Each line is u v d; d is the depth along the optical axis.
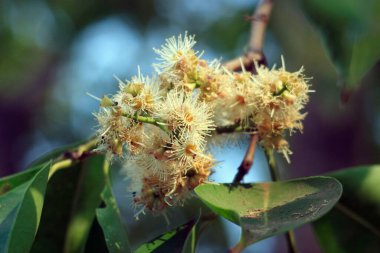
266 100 0.46
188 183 0.44
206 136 0.46
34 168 0.47
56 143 1.35
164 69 0.45
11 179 0.46
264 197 0.44
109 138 0.44
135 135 0.44
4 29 1.21
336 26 0.55
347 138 1.23
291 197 0.43
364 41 0.54
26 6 1.21
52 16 1.23
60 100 1.33
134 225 1.11
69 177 0.51
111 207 0.46
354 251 0.51
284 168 1.25
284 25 1.06
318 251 1.18
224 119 0.47
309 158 1.24
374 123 1.23
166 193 0.44
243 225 0.39
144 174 0.45
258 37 0.53
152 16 1.23
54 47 1.28
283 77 0.46
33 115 1.35
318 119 1.22
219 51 1.17
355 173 0.51
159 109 0.44
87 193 0.51
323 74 1.08
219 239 1.13
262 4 0.54
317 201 0.42
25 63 1.28
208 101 0.45
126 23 1.24
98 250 0.49
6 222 0.43
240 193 0.44
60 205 0.50
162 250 0.43
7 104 1.34
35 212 0.43
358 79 0.54
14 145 1.38
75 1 1.22
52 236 0.50
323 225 0.52
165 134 0.44
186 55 0.45
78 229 0.50
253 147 0.46
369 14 0.54
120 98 0.44
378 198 0.51
